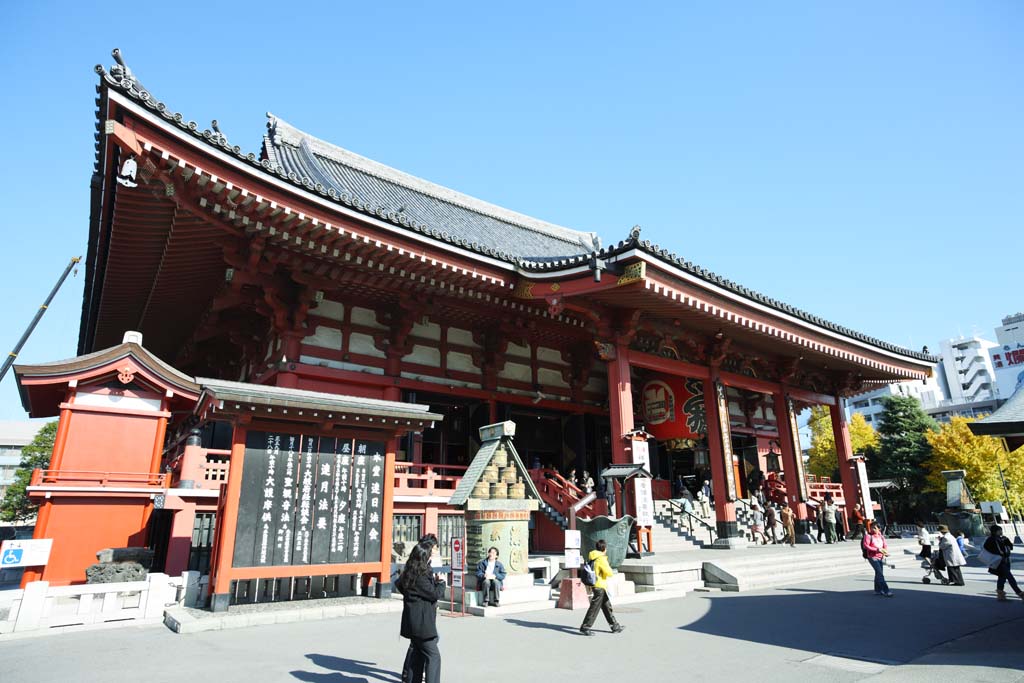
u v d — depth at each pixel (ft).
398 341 62.90
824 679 22.56
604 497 54.13
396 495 51.78
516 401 71.82
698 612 38.22
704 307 56.95
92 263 60.18
